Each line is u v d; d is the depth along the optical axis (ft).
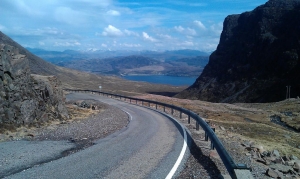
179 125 59.31
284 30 472.44
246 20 601.21
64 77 576.61
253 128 94.73
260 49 477.77
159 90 644.69
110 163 27.45
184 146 36.96
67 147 34.60
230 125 93.35
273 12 535.60
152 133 47.65
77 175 23.39
